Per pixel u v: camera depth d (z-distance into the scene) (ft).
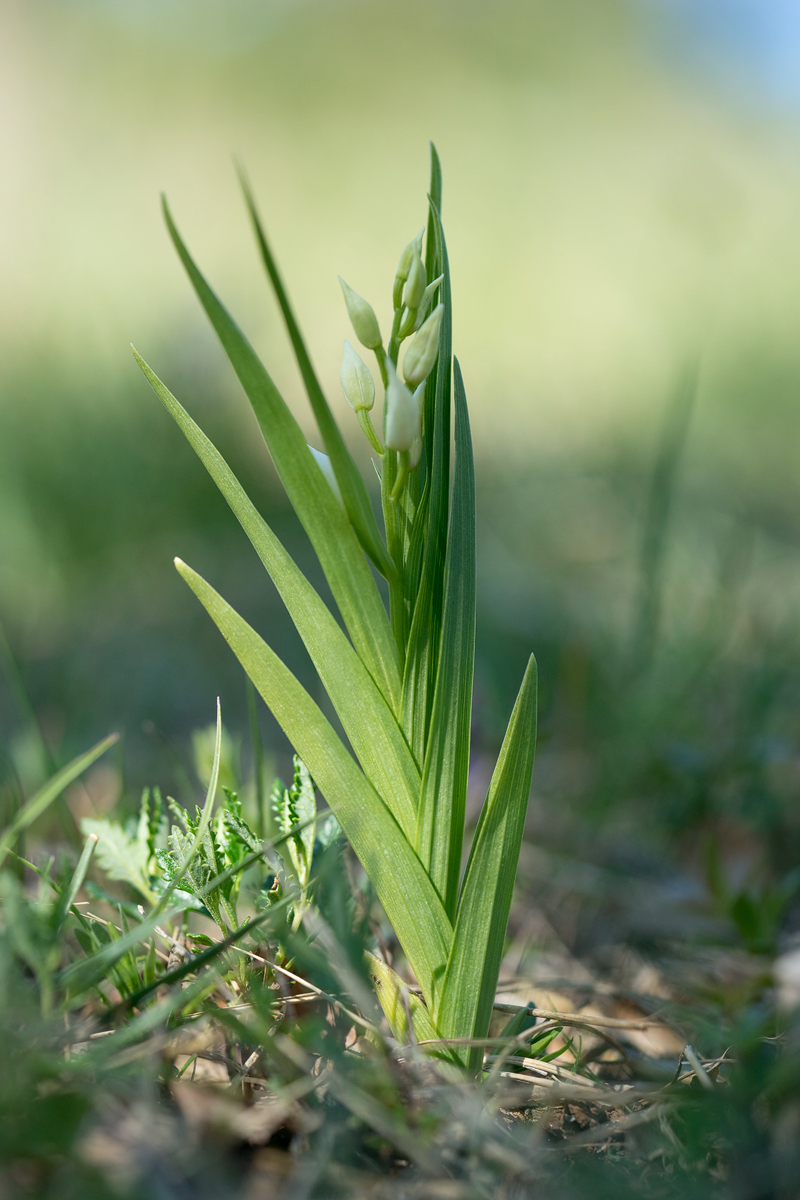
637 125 16.43
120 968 2.10
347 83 17.06
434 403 2.08
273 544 2.06
